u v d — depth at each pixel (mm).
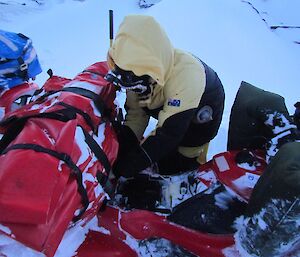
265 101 1964
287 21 7934
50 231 1312
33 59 2174
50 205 1295
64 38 6441
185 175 2100
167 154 1989
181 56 1858
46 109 1660
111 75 1722
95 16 7766
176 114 1752
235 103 2084
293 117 2051
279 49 6566
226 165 1930
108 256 1735
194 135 2039
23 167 1315
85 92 1795
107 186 1691
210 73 1952
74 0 8820
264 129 1979
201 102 1879
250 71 5859
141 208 1968
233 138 2078
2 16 7117
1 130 1623
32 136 1437
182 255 1835
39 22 7105
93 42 6387
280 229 1549
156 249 1839
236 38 6496
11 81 2082
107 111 1865
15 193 1262
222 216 1848
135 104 2051
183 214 1845
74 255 1629
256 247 1644
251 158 1921
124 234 1796
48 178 1315
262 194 1586
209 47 6281
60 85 2062
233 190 1879
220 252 1767
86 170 1543
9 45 2049
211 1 7262
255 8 7672
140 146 1834
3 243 1333
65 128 1486
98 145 1643
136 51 1639
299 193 1463
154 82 1767
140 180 2070
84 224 1678
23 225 1286
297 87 5633
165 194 2020
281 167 1532
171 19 6746
